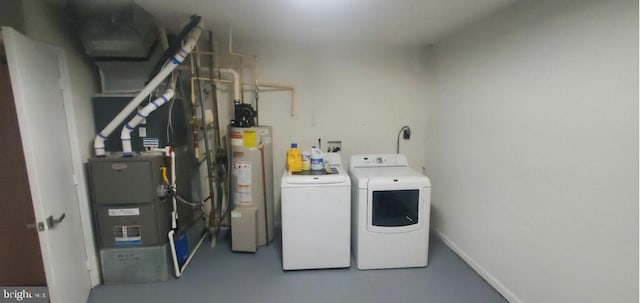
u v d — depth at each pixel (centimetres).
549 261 173
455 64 268
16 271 180
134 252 222
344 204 237
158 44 240
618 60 133
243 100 304
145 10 208
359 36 279
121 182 212
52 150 173
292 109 314
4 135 164
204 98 295
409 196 238
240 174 266
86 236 213
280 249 282
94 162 208
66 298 180
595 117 144
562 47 159
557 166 165
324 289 220
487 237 226
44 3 181
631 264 132
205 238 305
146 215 219
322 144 323
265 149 277
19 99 147
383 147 330
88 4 189
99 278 224
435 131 309
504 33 203
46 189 163
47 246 163
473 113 241
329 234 239
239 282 228
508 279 205
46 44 174
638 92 126
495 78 213
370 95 320
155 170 217
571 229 158
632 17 127
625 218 134
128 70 231
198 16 220
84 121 213
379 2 195
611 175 138
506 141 203
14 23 166
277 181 324
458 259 261
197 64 273
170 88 237
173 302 205
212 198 289
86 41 202
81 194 208
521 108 189
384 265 244
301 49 306
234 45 297
